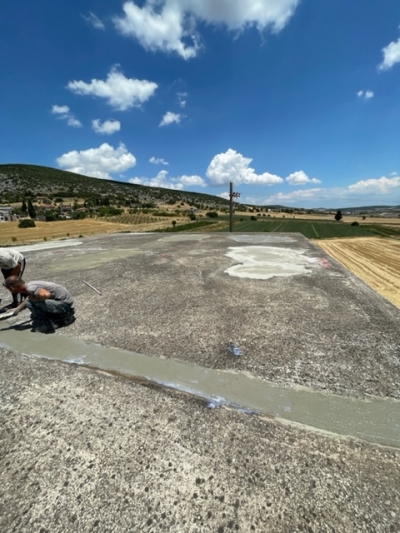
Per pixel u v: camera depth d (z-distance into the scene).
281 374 1.72
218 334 2.28
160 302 3.12
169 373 1.76
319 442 1.22
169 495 1.00
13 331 2.46
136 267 5.04
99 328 2.47
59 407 1.45
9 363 1.92
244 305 2.95
